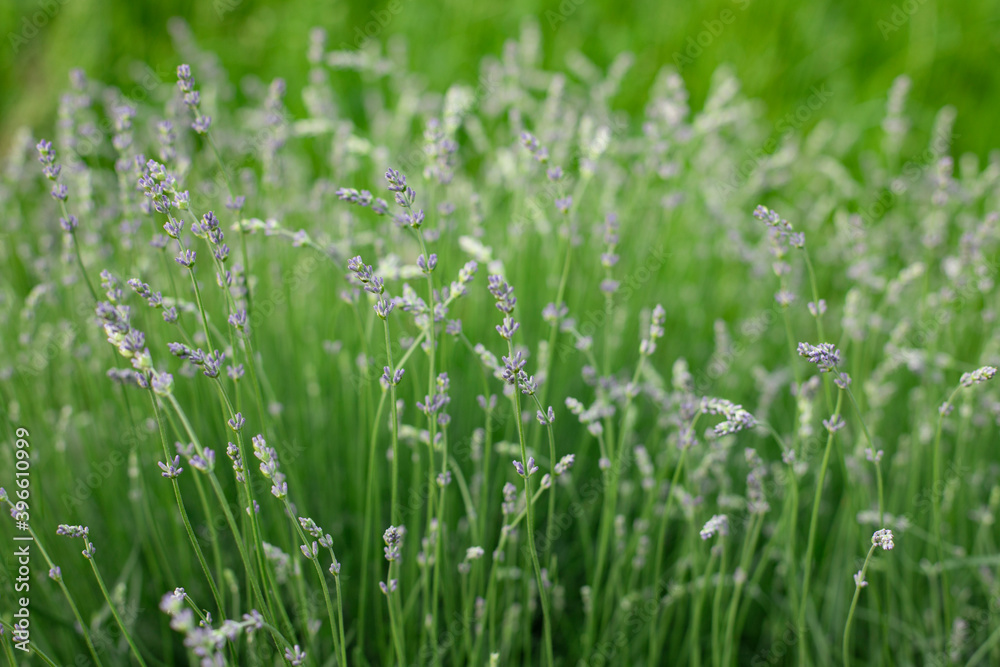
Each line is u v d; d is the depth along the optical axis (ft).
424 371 7.26
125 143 6.07
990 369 4.84
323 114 8.50
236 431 4.14
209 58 10.84
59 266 8.47
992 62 14.92
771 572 7.64
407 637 6.26
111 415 7.51
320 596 6.45
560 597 6.70
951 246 10.33
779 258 5.40
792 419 8.80
